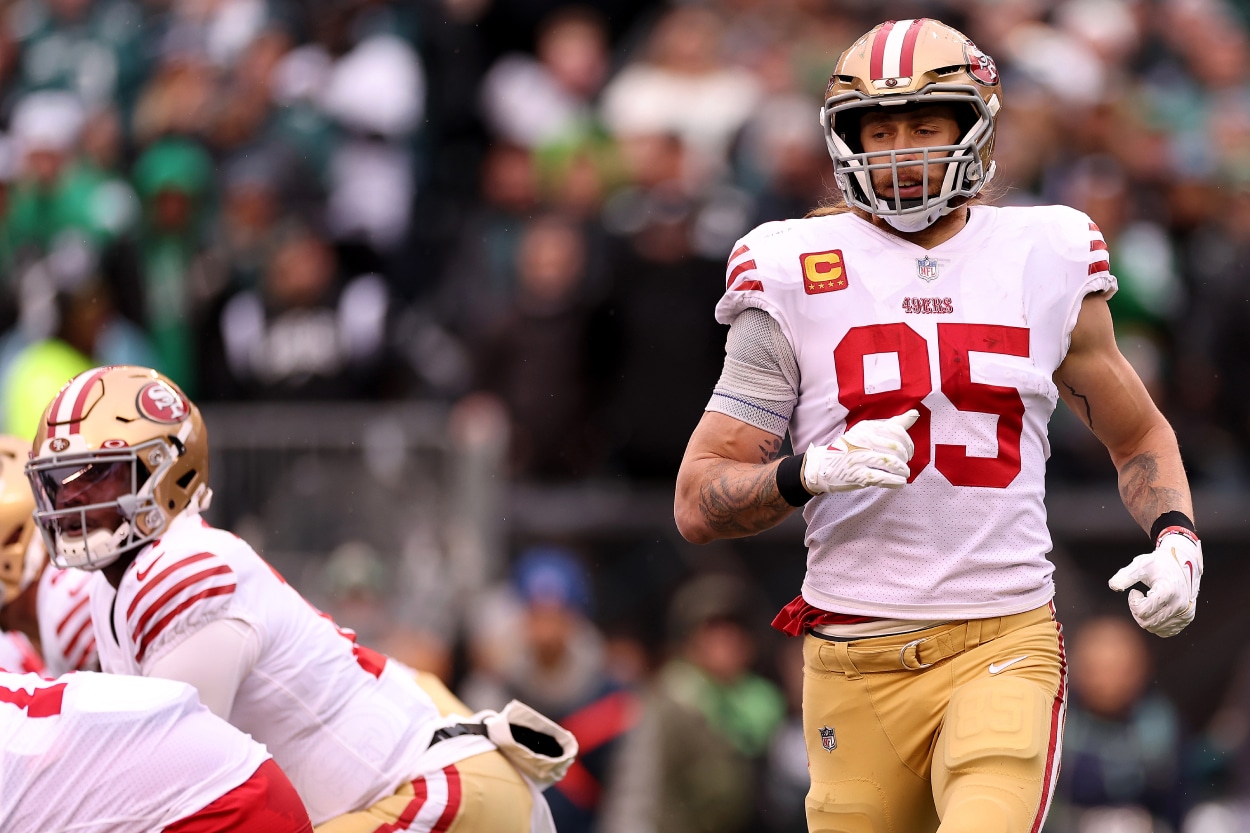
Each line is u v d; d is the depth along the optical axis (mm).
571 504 28469
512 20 38344
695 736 25078
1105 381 13016
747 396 12820
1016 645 12477
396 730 14070
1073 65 37000
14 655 16031
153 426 13336
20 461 15586
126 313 33094
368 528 28234
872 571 12625
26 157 35969
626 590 28141
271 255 32531
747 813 25203
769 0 39500
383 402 31391
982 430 12406
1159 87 38312
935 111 12578
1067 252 12742
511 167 34531
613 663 27609
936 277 12570
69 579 15320
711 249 29797
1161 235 33000
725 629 25656
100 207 35719
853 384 12484
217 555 13305
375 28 37750
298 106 36312
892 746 12758
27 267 34750
